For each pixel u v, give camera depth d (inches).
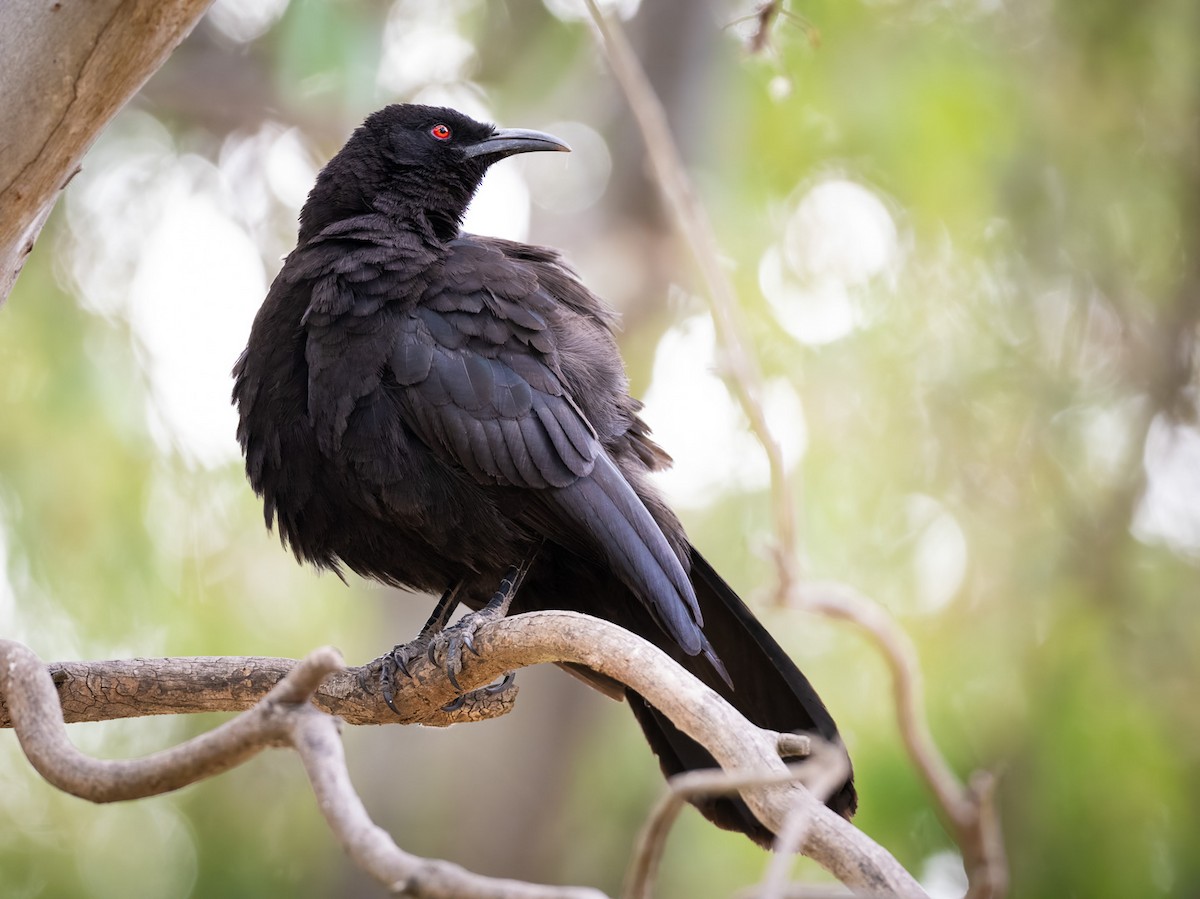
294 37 464.1
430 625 309.7
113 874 584.4
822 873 513.7
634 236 539.2
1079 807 475.5
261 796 590.6
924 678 502.0
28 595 481.1
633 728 562.9
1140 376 577.9
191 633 511.8
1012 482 558.6
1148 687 510.0
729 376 329.7
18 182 230.5
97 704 255.4
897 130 531.5
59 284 494.0
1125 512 552.7
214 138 590.6
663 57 544.4
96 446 476.7
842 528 533.0
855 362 551.5
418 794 536.4
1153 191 586.9
